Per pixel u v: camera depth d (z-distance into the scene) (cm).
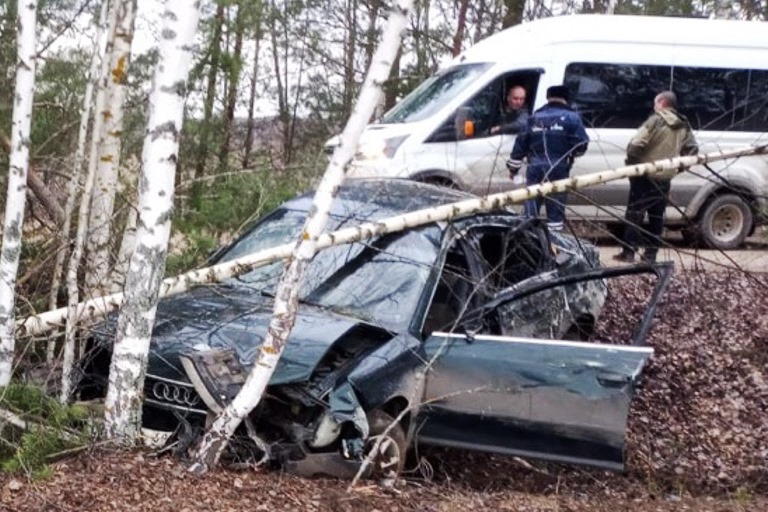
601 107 1070
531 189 575
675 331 848
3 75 820
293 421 481
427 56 1495
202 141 1016
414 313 523
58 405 480
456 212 554
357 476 458
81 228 557
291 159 1018
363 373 470
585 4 2022
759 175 1127
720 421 703
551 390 498
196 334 496
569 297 693
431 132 1011
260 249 604
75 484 409
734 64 1098
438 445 516
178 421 475
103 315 530
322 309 533
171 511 391
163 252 443
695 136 1096
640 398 732
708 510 511
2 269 502
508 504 479
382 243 570
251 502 412
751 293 939
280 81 1592
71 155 790
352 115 427
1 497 396
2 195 738
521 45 1055
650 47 1082
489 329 562
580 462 502
